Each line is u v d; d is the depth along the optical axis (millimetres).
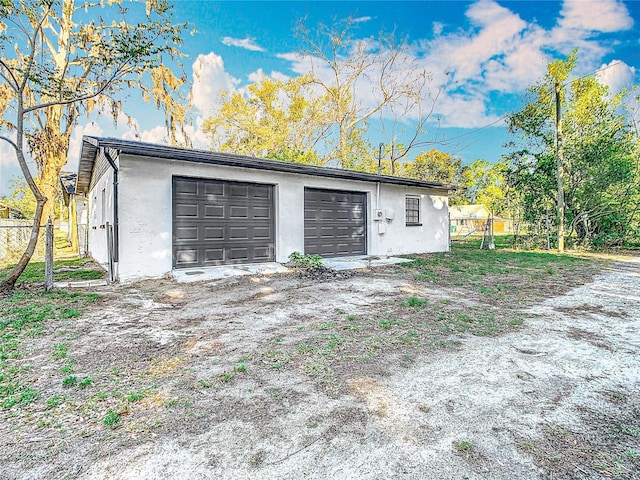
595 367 3029
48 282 5852
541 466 1808
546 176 14961
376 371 2934
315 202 9688
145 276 6918
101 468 1787
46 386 2658
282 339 3703
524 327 4129
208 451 1913
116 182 6660
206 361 3141
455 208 35625
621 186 13797
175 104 11344
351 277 7391
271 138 26734
